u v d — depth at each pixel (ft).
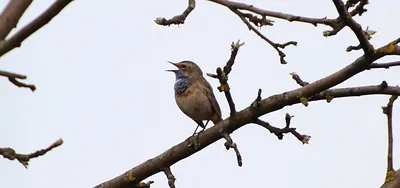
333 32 30.71
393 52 32.24
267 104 35.42
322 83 34.37
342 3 29.99
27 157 25.18
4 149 25.05
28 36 24.91
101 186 38.24
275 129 35.19
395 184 30.66
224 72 33.06
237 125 36.11
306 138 34.40
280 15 31.12
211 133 36.58
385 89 34.50
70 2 25.23
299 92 34.94
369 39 32.12
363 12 31.37
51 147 25.79
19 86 26.16
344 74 33.91
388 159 31.71
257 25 32.68
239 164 35.86
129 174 38.01
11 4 24.17
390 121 32.89
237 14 32.04
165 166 37.88
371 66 33.37
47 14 24.91
